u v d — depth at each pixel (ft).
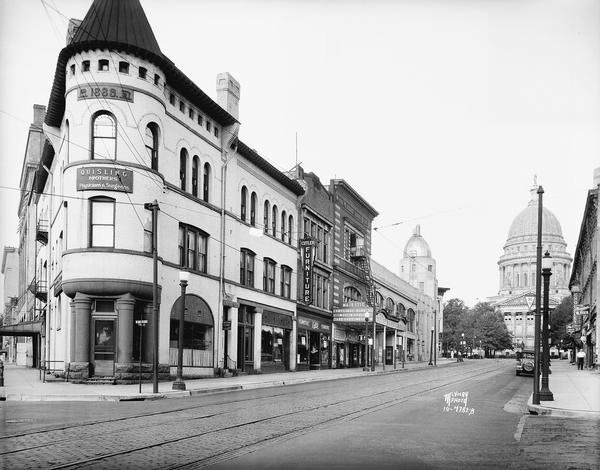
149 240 101.45
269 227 149.59
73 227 97.60
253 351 139.33
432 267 388.78
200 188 119.44
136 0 104.06
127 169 98.07
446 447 41.88
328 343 186.70
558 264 552.82
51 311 133.39
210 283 120.88
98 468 33.14
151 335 100.99
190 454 37.81
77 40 100.48
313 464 35.09
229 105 134.10
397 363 257.96
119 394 77.71
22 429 46.83
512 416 64.03
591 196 162.09
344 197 202.69
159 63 104.01
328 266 186.50
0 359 89.61
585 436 48.67
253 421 54.24
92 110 98.43
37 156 209.87
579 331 231.30
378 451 39.73
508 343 497.05
